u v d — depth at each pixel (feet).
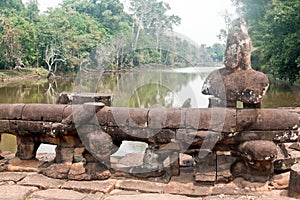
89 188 16.24
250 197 15.11
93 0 207.31
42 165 19.02
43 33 161.38
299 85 87.20
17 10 212.02
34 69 166.81
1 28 154.61
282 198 14.65
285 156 18.19
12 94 98.07
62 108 17.80
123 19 180.24
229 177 16.28
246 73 16.25
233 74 16.40
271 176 16.43
